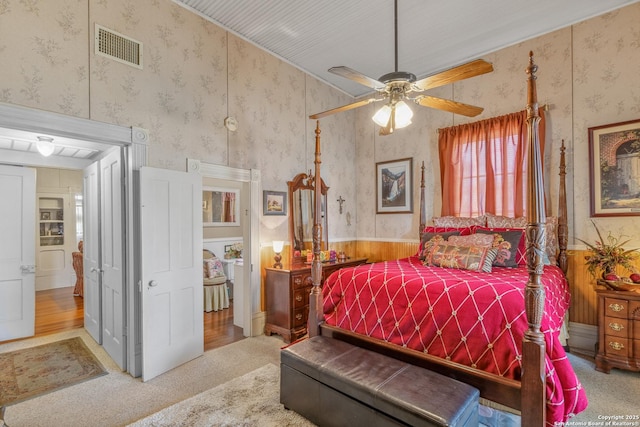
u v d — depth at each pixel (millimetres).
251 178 3939
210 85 3557
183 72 3320
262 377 2846
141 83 3006
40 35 2451
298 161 4551
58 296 5941
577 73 3498
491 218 3756
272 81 4230
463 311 2080
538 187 1712
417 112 4777
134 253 2943
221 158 3643
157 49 3125
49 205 6738
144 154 3002
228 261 5801
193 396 2551
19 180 3846
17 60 2348
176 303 3098
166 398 2551
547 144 3656
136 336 2953
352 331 2596
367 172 5395
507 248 3148
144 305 2805
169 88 3207
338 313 2727
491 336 1950
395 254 5047
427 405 1689
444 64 4457
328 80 4977
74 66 2609
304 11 3436
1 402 2322
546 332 1828
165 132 3168
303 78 4660
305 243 4562
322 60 4414
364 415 1891
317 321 2793
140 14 3014
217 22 3607
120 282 3068
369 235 5359
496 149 3957
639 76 3170
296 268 3912
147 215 2850
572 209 3508
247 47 3943
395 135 5039
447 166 4344
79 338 3854
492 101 4086
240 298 4164
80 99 2635
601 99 3361
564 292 3002
